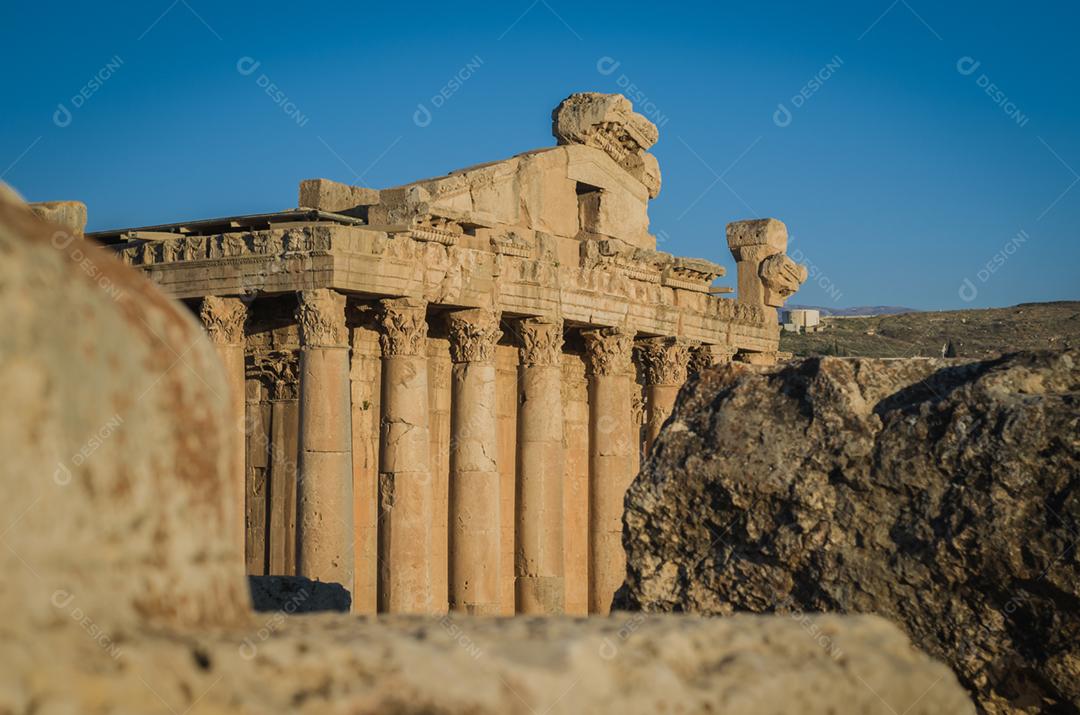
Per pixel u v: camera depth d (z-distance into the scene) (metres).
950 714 8.54
